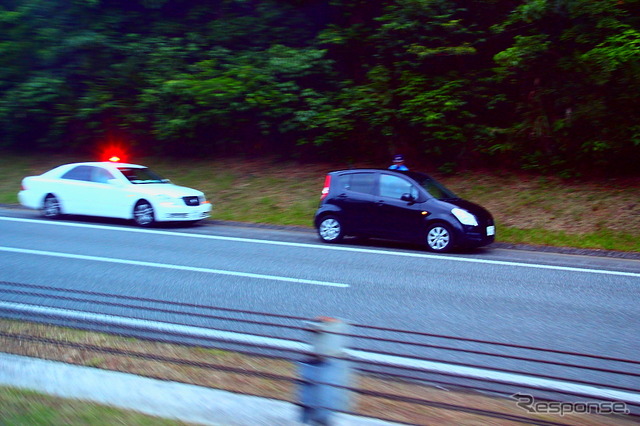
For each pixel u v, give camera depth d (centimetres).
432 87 1703
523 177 1639
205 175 1922
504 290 902
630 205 1401
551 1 1486
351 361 452
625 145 1502
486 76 1722
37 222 1516
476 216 1234
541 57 1584
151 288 872
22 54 2058
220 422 416
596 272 1051
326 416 401
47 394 461
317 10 1972
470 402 466
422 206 1252
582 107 1552
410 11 1686
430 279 971
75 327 636
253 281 930
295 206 1630
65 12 2025
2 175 2044
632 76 1438
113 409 431
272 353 570
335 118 1756
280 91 1822
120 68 1959
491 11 1727
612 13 1511
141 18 2058
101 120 2072
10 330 617
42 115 2083
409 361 571
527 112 1645
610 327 721
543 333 693
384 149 1869
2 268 987
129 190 1488
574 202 1461
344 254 1185
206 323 689
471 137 1703
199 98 1825
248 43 1997
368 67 1853
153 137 2094
